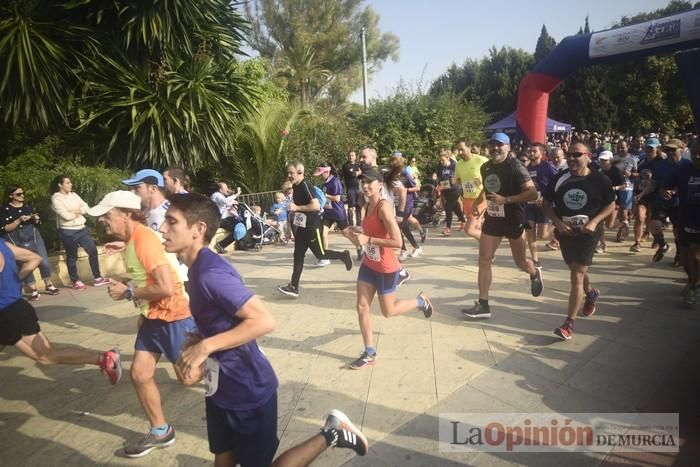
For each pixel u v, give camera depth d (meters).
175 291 2.95
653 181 6.60
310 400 3.50
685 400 3.32
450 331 4.65
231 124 9.62
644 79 28.48
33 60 7.42
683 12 6.82
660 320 4.74
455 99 18.09
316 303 5.64
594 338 4.38
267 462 2.12
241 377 2.00
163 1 8.37
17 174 7.29
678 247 6.52
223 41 9.83
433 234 10.18
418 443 2.96
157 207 3.63
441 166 10.38
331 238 10.18
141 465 2.89
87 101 8.48
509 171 4.52
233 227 9.03
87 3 8.31
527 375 3.75
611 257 7.34
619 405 3.30
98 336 4.97
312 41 31.75
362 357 3.98
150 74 8.96
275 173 12.12
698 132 5.53
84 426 3.33
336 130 14.30
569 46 8.08
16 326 3.14
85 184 7.50
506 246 8.38
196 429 3.23
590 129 29.52
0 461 2.96
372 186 3.70
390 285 3.86
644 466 2.69
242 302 1.88
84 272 7.31
